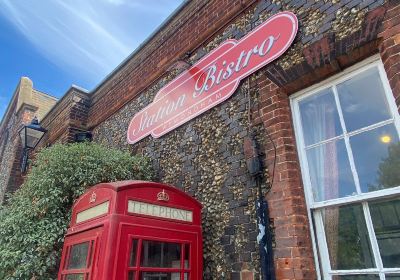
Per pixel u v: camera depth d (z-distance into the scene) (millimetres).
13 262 4332
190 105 4984
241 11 4609
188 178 4594
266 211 3320
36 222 4660
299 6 3842
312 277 2900
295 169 3352
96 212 3361
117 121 6965
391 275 2578
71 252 3533
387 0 3006
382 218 2750
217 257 3707
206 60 4984
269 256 3133
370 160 2969
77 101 8203
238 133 4031
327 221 3090
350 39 3174
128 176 5172
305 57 3547
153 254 3146
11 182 10094
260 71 4039
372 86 3131
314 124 3500
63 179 4859
